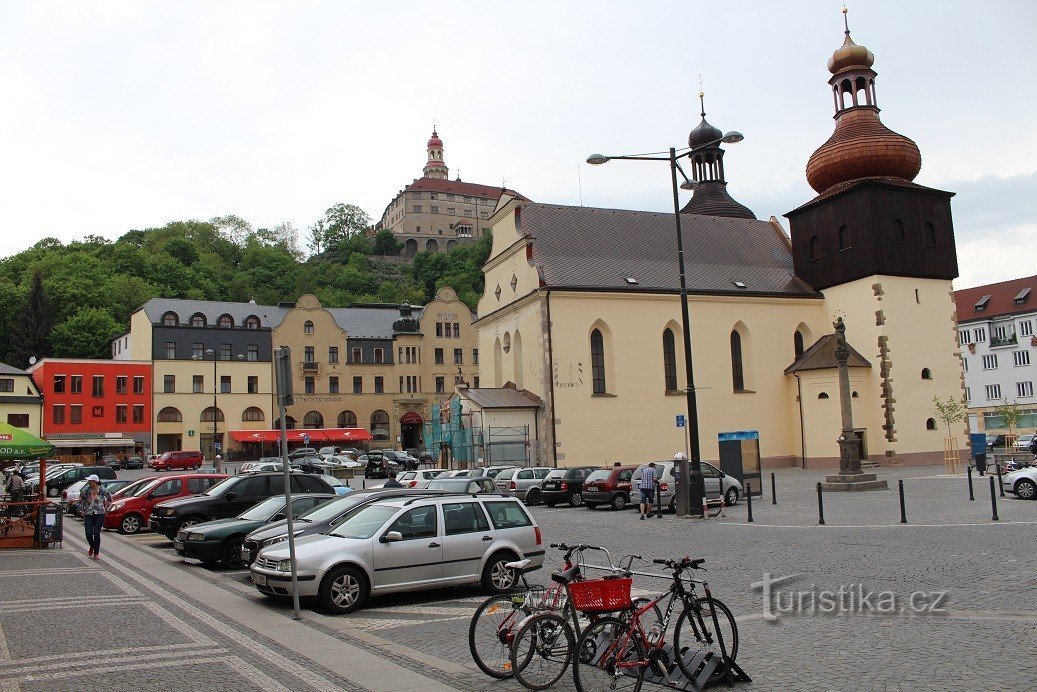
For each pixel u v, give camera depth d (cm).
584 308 5203
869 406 5422
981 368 10138
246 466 6184
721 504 2809
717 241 6178
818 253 5922
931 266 5644
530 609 957
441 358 9950
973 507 2614
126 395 8581
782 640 1108
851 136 5731
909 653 1011
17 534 2581
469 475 3819
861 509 2716
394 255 19338
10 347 10806
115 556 2323
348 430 9319
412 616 1407
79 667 1059
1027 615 1174
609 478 3328
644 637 923
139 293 11800
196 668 1045
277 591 1451
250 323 9344
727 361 5575
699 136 7238
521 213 5612
